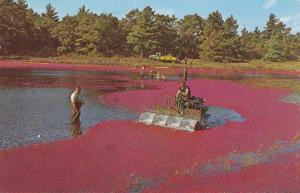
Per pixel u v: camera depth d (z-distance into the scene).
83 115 26.52
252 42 166.75
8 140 18.69
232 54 139.88
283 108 34.22
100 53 126.81
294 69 113.50
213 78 70.25
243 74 88.75
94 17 139.50
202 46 137.75
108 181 13.67
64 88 43.38
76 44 126.06
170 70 90.12
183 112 24.14
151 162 16.09
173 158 16.75
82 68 85.25
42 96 35.56
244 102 37.50
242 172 15.17
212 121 26.28
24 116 25.03
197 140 20.11
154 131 21.72
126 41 135.88
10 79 51.47
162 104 33.44
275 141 20.91
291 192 13.25
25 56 111.75
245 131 23.25
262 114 30.55
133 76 67.12
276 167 15.99
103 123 23.70
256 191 13.21
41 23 134.38
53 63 98.00
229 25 147.75
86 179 13.77
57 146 17.91
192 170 15.23
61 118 24.88
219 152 18.03
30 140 18.89
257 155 17.80
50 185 13.06
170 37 140.38
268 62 144.88
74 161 15.77
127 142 19.19
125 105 32.31
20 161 15.46
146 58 125.62
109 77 63.03
